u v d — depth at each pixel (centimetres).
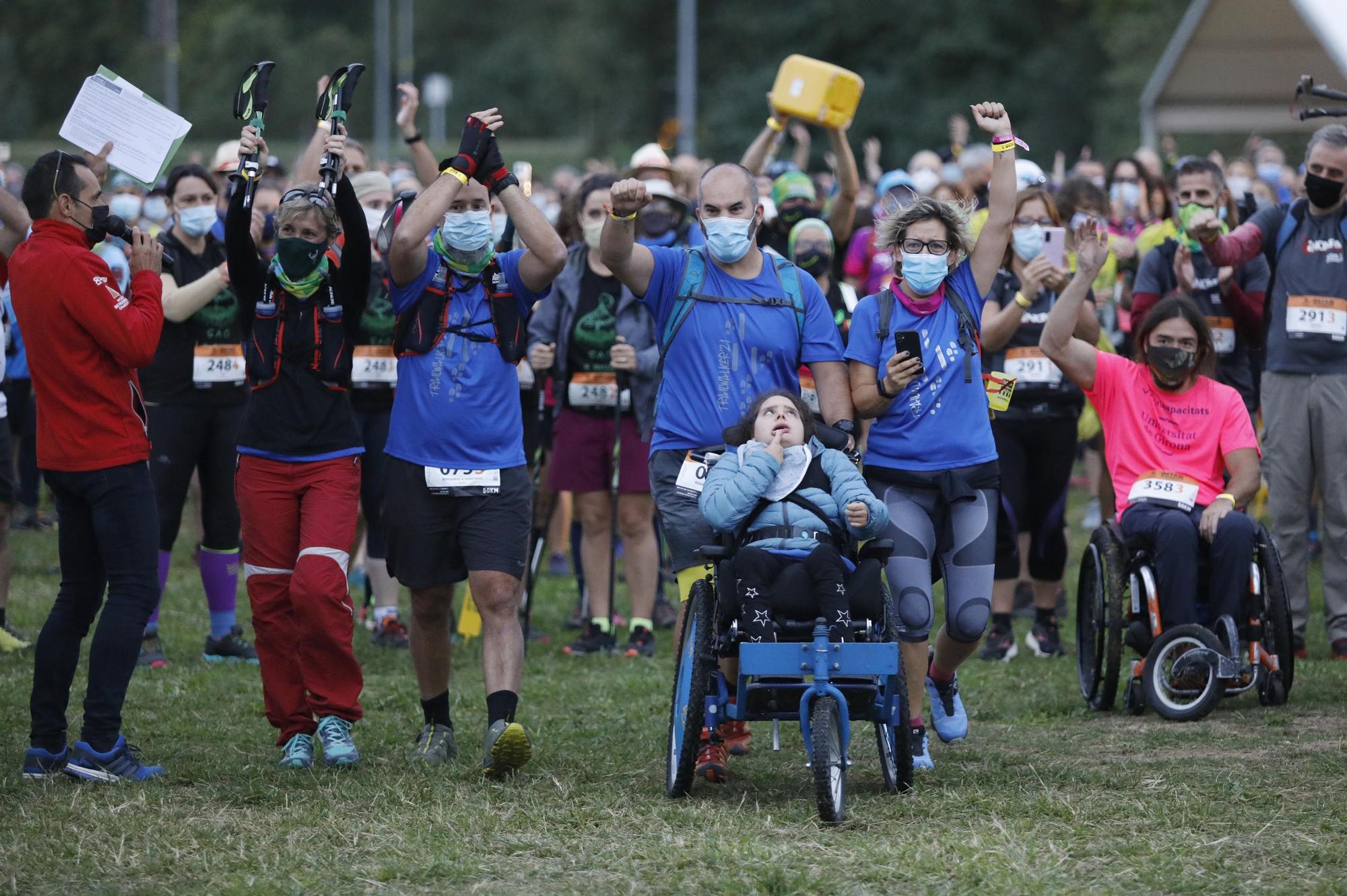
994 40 16912
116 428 2227
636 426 3350
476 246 2284
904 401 2297
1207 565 2811
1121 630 2738
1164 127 7650
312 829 2003
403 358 2330
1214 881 1761
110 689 2241
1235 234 3203
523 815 2048
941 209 2289
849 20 17262
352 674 2380
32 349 2205
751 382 2258
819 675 2011
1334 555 3197
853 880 1767
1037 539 3344
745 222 2222
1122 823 1994
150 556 2264
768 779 2302
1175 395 2873
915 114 16675
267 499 2344
